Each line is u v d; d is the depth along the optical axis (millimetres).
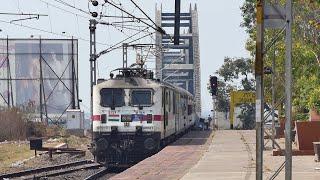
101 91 44031
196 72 189875
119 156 43875
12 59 119000
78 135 88812
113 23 57438
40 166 45531
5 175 36219
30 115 85000
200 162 34531
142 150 43688
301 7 35906
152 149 43656
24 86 118750
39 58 118188
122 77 44344
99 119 43875
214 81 65125
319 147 33594
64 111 116500
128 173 29828
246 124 122000
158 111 43875
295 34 37062
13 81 118938
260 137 15961
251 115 121688
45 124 88688
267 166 31281
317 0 27656
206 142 53562
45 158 51781
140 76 44719
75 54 117812
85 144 74312
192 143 52156
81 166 43438
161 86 44312
